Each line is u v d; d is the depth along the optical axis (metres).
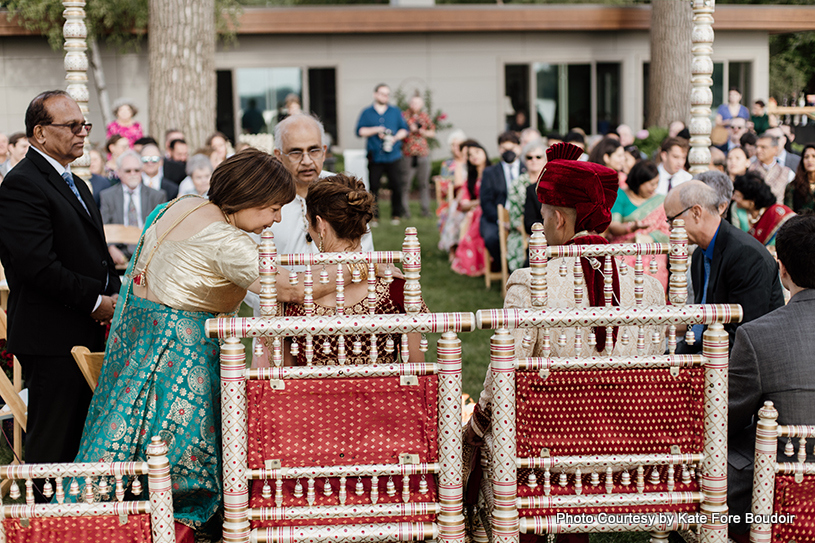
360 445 2.19
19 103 15.20
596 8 16.58
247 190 2.49
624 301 2.50
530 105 17.30
